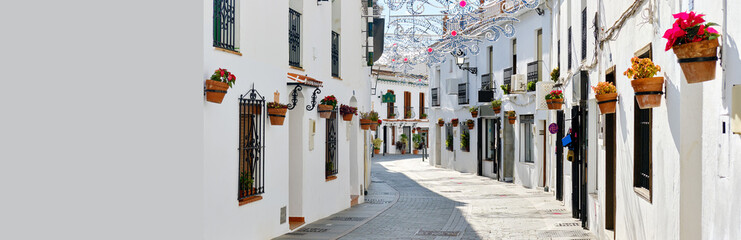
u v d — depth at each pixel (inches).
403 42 1069.1
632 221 360.5
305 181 546.3
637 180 354.9
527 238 475.2
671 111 273.1
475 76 1208.2
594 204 486.6
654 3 301.9
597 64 472.1
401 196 831.7
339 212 646.5
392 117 2167.8
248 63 410.9
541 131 884.6
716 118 215.9
